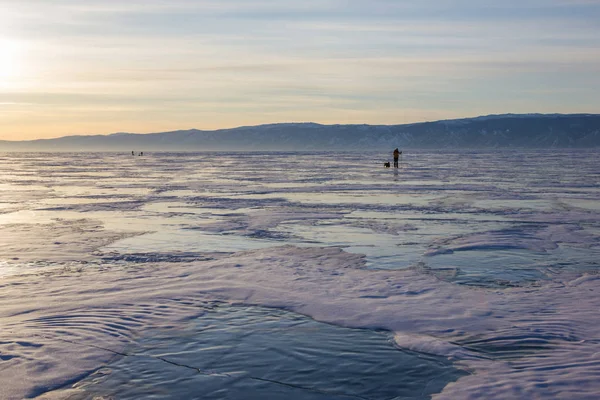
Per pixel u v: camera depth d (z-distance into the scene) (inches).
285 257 478.6
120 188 1285.7
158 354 268.4
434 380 240.2
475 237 580.1
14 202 956.0
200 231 627.5
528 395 220.7
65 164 3218.5
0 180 1621.6
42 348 272.2
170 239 575.5
